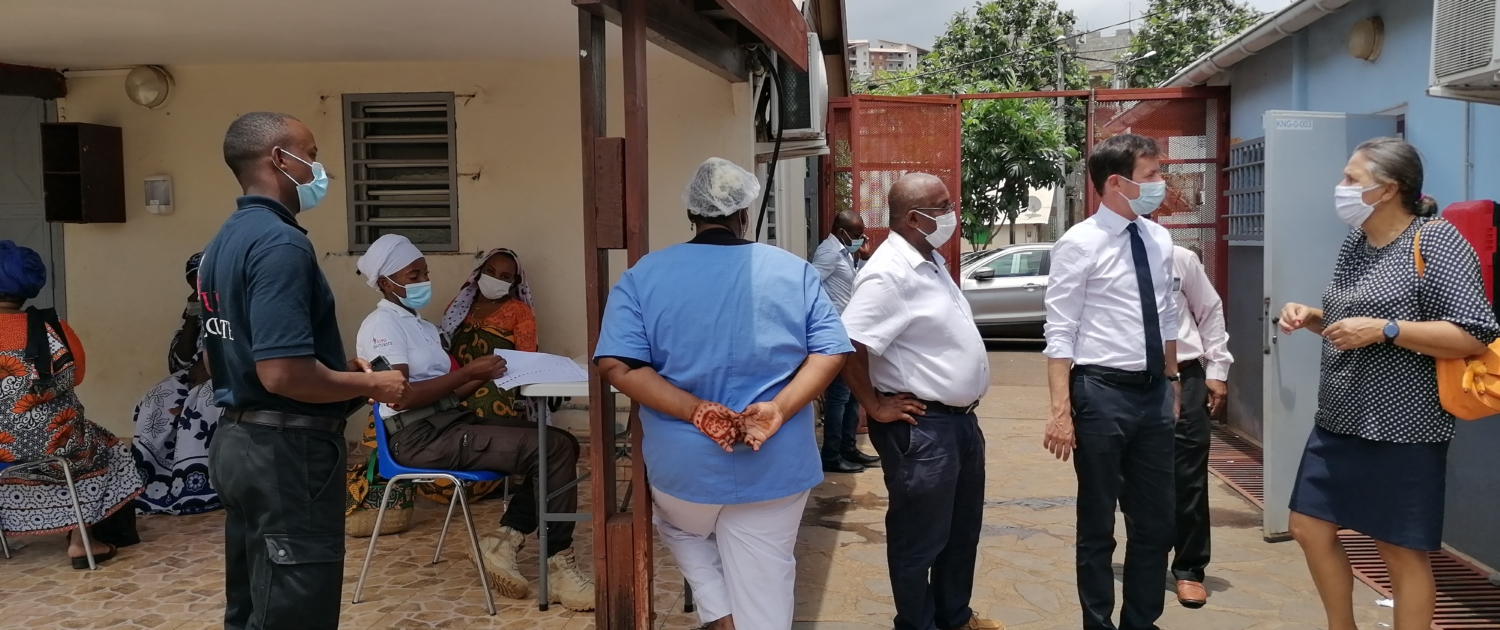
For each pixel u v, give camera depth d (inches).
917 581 121.4
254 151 98.6
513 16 180.2
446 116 237.1
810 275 103.7
